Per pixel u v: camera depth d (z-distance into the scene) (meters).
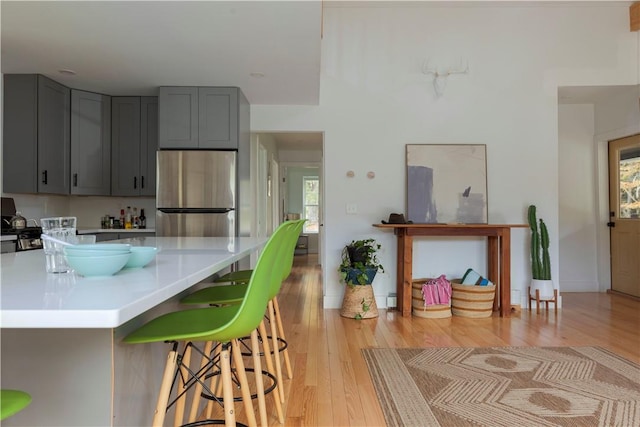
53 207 4.46
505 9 4.62
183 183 4.02
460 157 4.56
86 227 4.72
